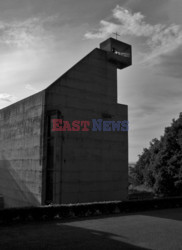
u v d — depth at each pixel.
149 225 16.11
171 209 23.09
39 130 23.77
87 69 26.84
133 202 21.59
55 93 23.94
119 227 15.36
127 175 28.42
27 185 24.73
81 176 24.38
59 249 11.18
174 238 13.22
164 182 40.69
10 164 28.83
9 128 30.03
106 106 27.89
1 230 14.07
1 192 30.75
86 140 25.38
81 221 16.80
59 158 22.83
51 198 22.31
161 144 45.38
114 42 29.83
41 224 15.69
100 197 25.58
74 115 24.91
